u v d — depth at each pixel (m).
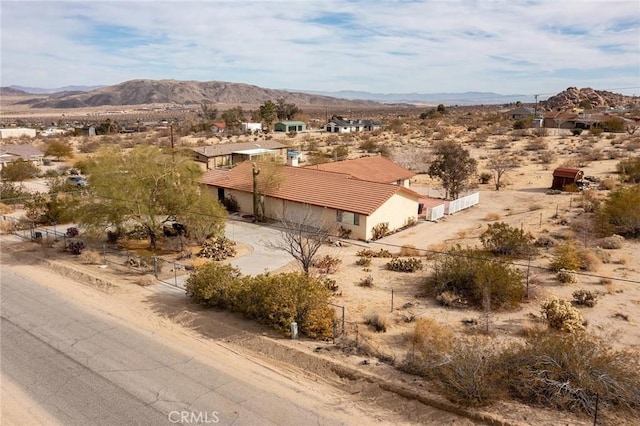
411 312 18.50
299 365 15.18
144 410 12.97
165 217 30.58
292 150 62.28
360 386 13.87
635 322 17.12
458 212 37.41
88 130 121.94
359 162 42.34
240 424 12.34
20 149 65.62
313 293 17.39
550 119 104.06
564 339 13.80
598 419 11.67
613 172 49.09
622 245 26.25
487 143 76.31
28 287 22.42
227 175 38.72
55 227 33.72
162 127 134.75
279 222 33.66
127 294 21.33
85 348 16.48
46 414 12.88
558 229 30.09
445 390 13.10
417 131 100.06
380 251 27.09
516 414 12.02
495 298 18.91
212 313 18.97
